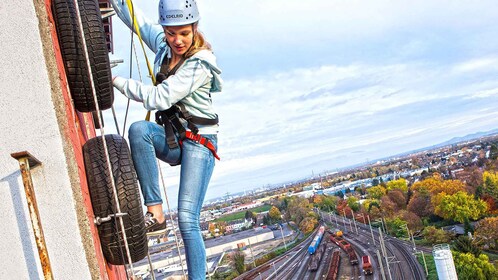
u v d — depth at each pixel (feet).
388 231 347.97
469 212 306.96
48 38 10.43
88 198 11.51
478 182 408.46
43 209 10.02
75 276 10.03
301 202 626.23
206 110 13.83
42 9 10.44
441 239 263.08
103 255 12.17
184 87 13.07
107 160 11.17
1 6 10.16
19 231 10.04
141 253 12.42
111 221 11.82
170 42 13.33
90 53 12.16
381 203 421.18
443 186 395.75
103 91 12.66
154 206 13.42
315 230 458.50
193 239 13.71
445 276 143.02
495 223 241.55
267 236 508.12
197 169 13.65
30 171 9.91
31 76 10.16
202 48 13.50
